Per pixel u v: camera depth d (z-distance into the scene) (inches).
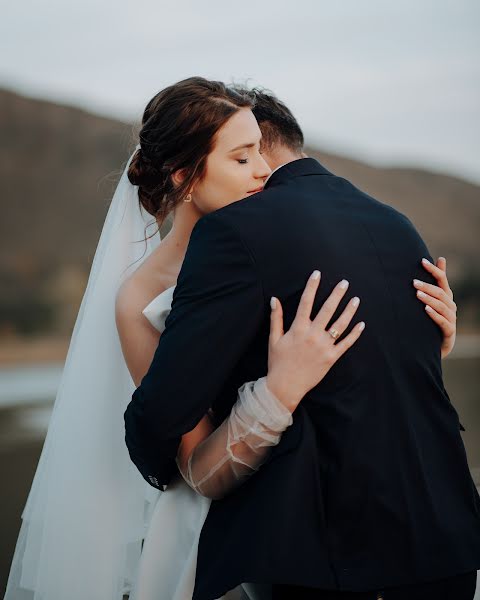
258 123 83.4
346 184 76.9
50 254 1023.0
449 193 1565.0
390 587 67.1
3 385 431.8
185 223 84.4
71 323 794.8
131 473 91.9
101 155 1279.5
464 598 70.7
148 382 69.3
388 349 69.0
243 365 73.0
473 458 230.1
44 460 96.0
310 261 68.9
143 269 85.8
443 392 72.4
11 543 152.1
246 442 69.6
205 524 73.7
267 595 74.3
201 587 68.5
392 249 72.4
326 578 65.4
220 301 68.5
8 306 811.4
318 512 66.6
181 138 78.4
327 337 67.2
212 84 80.4
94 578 89.4
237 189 79.4
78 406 90.8
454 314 74.2
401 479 66.8
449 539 67.7
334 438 67.1
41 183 1184.2
